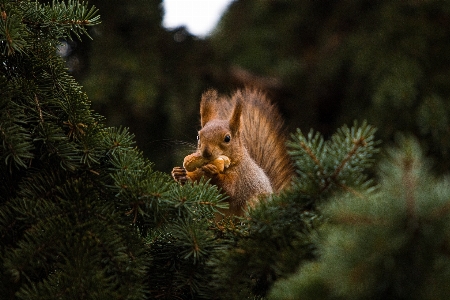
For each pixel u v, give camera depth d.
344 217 3.71
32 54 4.16
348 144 4.05
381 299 3.69
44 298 4.05
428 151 4.61
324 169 4.06
